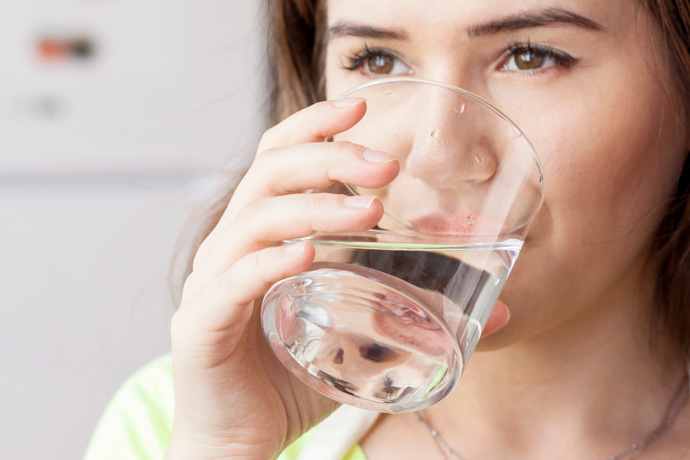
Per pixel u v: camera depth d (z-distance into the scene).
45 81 1.36
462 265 0.39
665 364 0.53
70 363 1.38
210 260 0.43
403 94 0.39
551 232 0.46
